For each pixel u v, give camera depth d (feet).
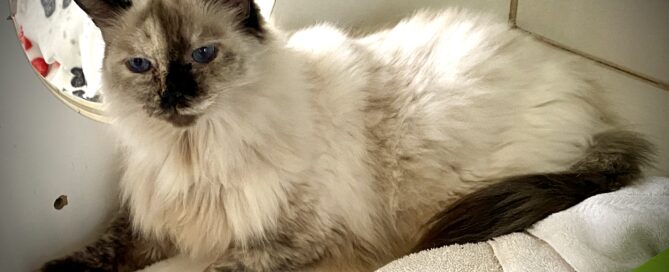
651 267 1.13
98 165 1.56
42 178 1.38
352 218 1.52
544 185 1.48
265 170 1.37
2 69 1.24
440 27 1.71
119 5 1.33
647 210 1.36
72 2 1.53
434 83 1.56
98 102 1.52
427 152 1.53
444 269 1.28
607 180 1.53
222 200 1.40
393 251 1.60
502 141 1.55
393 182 1.55
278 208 1.41
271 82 1.36
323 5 1.96
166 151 1.36
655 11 1.77
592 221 1.35
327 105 1.49
